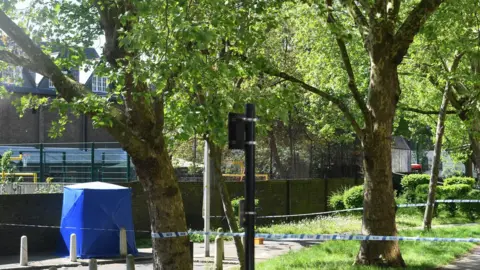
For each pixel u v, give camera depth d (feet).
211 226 86.84
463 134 98.17
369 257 46.52
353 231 79.10
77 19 37.60
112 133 33.09
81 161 89.61
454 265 49.52
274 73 42.93
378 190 45.88
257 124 34.01
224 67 32.32
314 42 67.67
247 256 30.19
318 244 65.21
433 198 74.23
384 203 45.85
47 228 70.90
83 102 30.78
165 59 29.89
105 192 65.10
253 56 39.73
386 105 45.60
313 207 106.11
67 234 65.72
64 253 66.13
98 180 86.58
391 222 45.98
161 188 35.09
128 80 33.53
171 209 35.42
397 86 46.16
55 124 36.32
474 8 51.06
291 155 111.45
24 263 58.34
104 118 30.91
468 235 67.46
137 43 29.53
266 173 115.65
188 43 30.86
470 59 63.10
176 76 31.09
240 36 36.01
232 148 30.22
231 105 32.53
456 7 50.90
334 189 111.34
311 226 86.28
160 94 33.40
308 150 114.01
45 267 58.44
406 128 150.51
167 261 35.27
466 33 55.98
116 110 34.32
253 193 30.30
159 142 34.73
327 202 109.40
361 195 99.45
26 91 134.10
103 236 64.28
